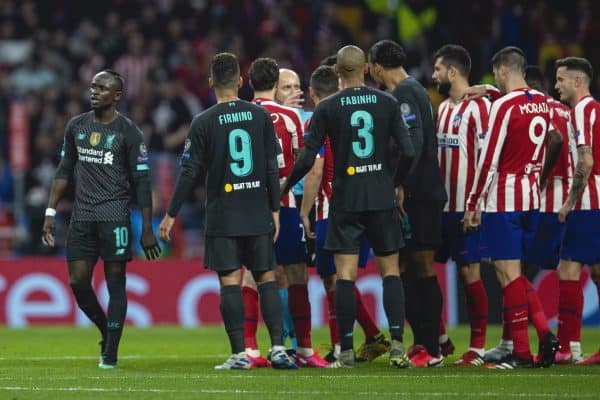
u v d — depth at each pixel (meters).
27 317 57.78
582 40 70.69
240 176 31.16
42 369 32.41
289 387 27.11
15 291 57.81
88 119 32.94
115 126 32.72
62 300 57.94
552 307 53.88
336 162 31.48
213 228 31.22
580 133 33.59
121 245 32.59
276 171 31.48
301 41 77.75
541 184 35.22
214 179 31.30
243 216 31.14
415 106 32.22
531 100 32.06
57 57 79.94
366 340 34.78
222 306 31.52
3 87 77.31
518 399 25.03
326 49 76.12
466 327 55.50
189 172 31.25
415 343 33.34
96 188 32.62
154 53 77.00
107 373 30.86
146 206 32.62
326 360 34.62
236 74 31.58
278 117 33.78
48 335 49.97
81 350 41.06
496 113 31.61
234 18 79.19
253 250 31.44
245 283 34.06
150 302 57.84
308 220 33.84
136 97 73.88
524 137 31.81
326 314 57.00
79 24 82.38
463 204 33.69
